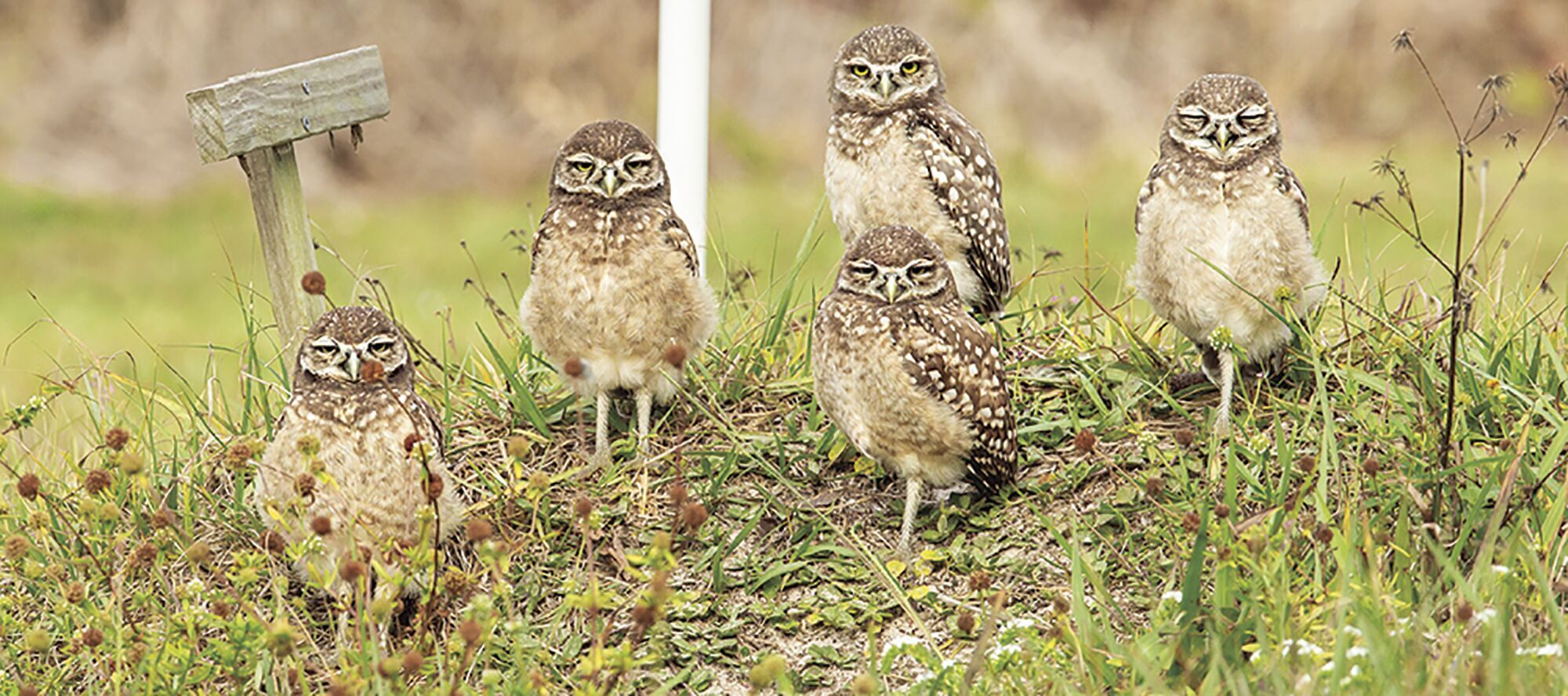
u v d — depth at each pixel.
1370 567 8.08
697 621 9.48
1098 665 8.09
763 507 10.08
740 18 35.44
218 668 8.92
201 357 21.92
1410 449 9.39
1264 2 36.56
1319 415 10.17
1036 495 10.06
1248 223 9.92
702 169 12.21
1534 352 10.38
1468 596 7.77
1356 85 36.22
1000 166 33.06
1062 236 27.75
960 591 9.48
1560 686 7.27
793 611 9.48
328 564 9.42
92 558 9.27
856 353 9.55
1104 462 10.06
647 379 10.40
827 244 27.03
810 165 33.91
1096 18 36.50
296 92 10.64
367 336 9.41
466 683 8.95
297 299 10.97
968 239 11.97
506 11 35.00
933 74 12.15
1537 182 30.39
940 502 10.15
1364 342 10.76
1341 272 14.00
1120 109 35.09
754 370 11.41
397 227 30.38
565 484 10.45
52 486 10.91
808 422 10.88
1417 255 23.86
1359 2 36.22
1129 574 9.31
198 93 10.38
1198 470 9.88
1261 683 7.71
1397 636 7.63
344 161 33.41
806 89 35.12
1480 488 8.95
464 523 10.02
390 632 9.48
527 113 34.72
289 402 9.61
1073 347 11.03
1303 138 35.47
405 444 8.73
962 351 9.53
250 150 10.50
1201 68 36.06
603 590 9.56
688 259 10.25
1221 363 10.20
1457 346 10.40
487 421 11.24
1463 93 36.00
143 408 11.56
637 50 35.62
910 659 9.02
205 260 28.20
